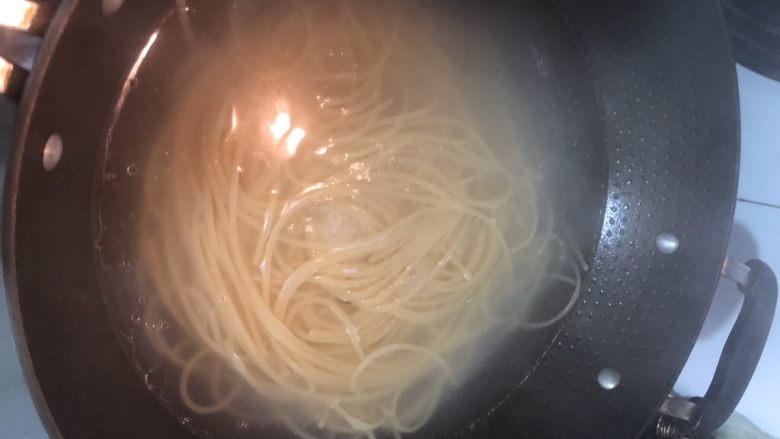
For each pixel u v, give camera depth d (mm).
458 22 268
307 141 270
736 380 237
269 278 259
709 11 220
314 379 258
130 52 224
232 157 260
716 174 234
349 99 274
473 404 263
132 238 235
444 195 278
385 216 275
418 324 273
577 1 247
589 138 263
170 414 232
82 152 212
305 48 264
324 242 268
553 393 257
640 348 247
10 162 168
